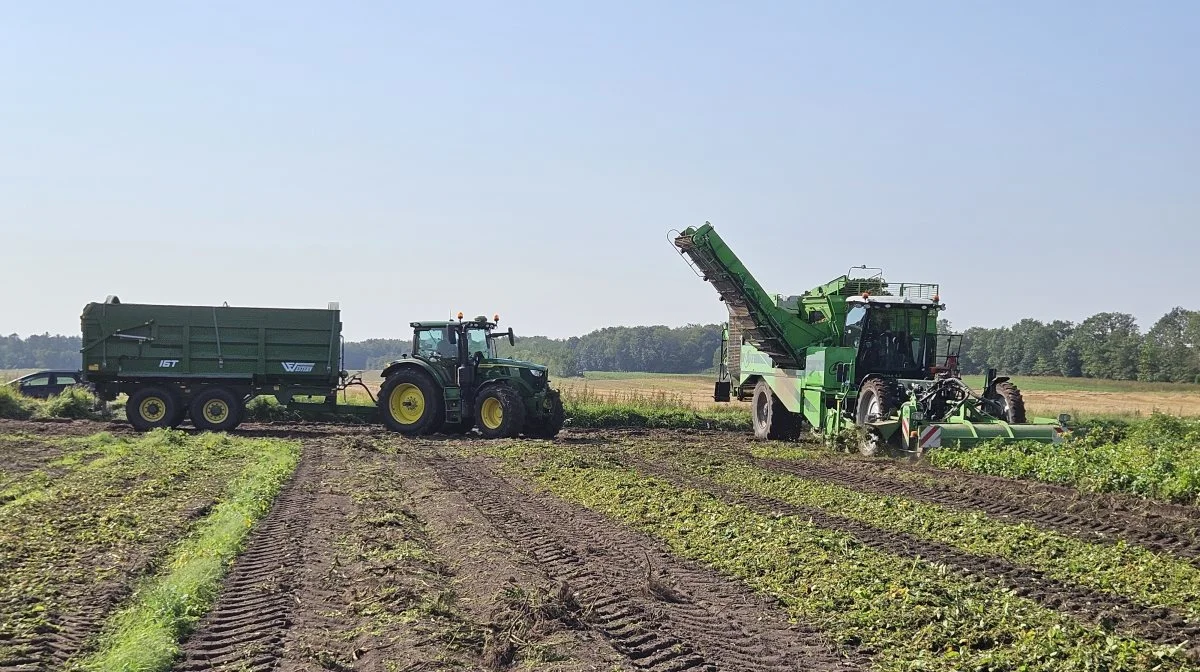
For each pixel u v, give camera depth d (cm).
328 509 1304
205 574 892
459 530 1145
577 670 652
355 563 964
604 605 823
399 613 785
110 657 677
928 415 1892
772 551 1019
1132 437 2384
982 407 1914
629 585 895
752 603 852
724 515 1227
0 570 927
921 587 869
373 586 870
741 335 2631
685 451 2133
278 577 911
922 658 696
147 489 1430
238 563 980
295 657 693
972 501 1405
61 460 1825
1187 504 1344
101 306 2459
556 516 1288
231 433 2489
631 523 1232
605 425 3014
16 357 14850
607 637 736
